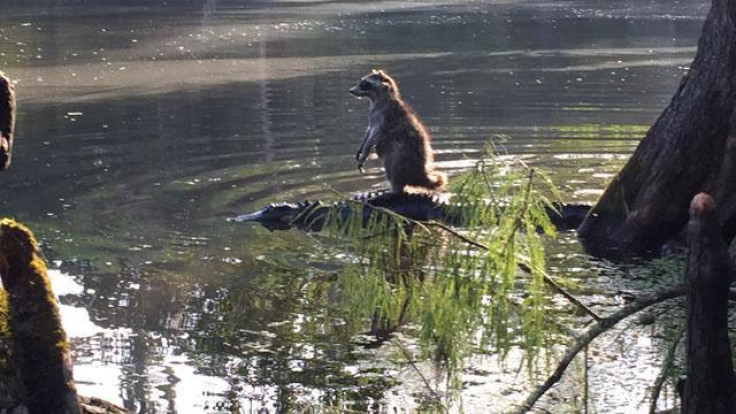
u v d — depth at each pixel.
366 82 10.25
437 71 18.59
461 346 4.89
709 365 4.41
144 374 5.89
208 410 5.43
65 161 11.47
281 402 5.53
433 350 5.94
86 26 26.00
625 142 12.33
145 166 11.22
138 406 5.46
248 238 8.68
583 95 15.75
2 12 29.50
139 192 10.12
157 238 8.65
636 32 24.97
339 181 10.61
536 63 19.62
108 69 19.02
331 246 8.44
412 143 10.07
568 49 21.83
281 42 22.97
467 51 21.52
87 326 6.64
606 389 5.54
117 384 5.74
